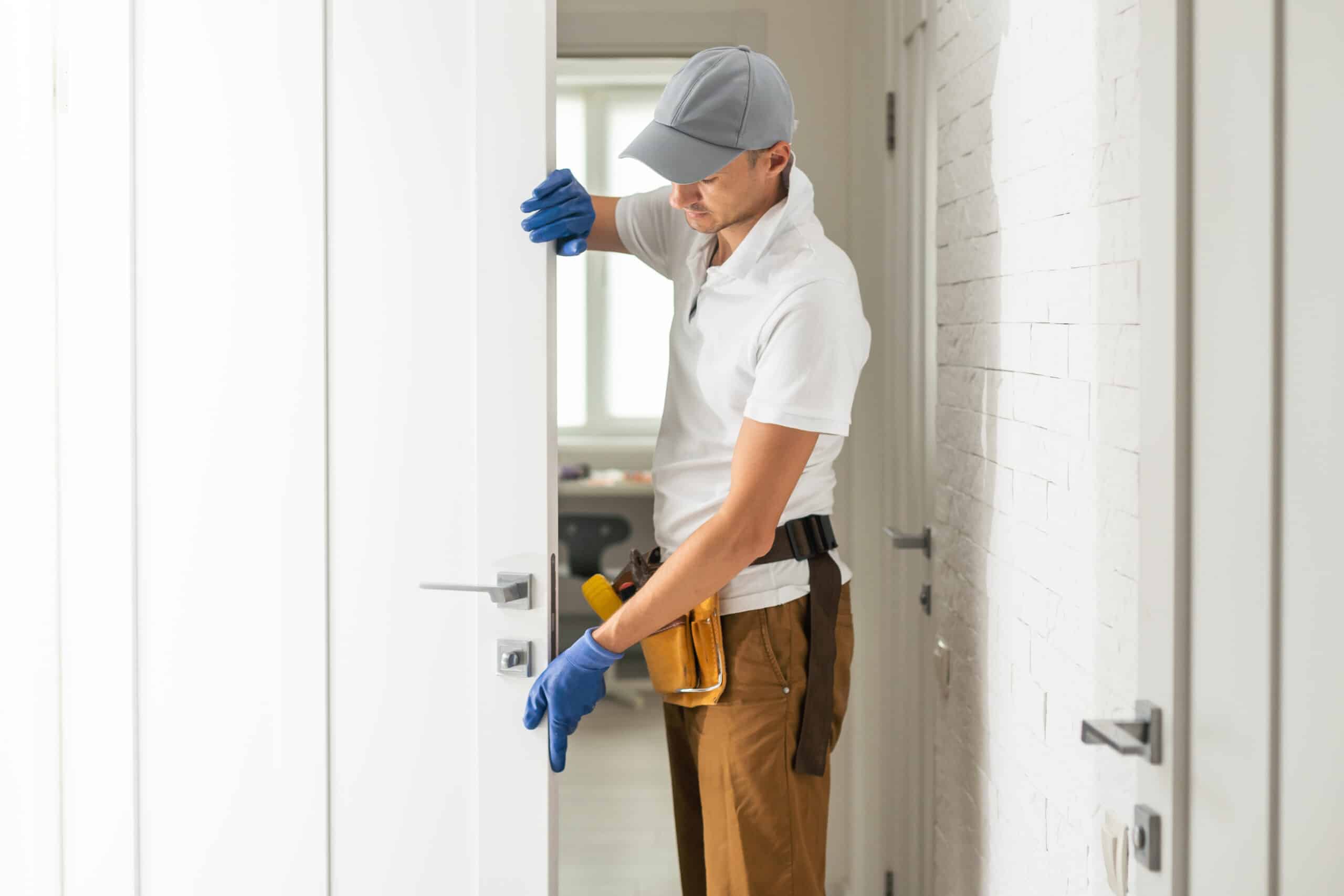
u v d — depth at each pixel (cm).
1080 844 141
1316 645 81
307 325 170
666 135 161
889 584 261
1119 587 129
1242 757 90
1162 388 100
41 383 173
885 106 255
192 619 174
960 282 196
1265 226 86
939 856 215
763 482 159
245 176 169
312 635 172
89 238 172
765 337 164
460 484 168
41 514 174
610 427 601
